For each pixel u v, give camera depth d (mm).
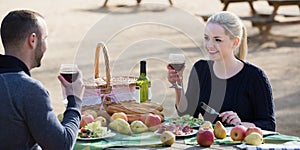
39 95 2625
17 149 2654
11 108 2594
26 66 2711
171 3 15859
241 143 3035
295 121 6449
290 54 10195
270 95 3672
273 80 8367
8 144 2635
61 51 10414
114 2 16938
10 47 2717
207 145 2986
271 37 11828
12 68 2658
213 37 3594
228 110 3682
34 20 2734
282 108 6965
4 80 2613
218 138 3133
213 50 3600
